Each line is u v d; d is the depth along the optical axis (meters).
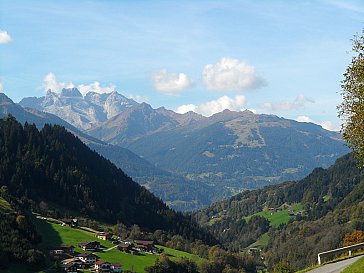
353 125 36.47
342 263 44.06
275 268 85.44
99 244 164.25
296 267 172.38
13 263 121.56
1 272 113.50
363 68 35.66
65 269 130.62
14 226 143.38
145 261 155.62
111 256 155.38
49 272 124.94
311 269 43.38
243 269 168.38
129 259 155.38
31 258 125.12
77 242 165.00
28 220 156.25
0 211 149.88
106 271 137.75
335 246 166.88
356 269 34.16
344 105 37.19
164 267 144.50
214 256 174.00
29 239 143.50
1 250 121.31
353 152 37.34
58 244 157.25
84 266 141.00
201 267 161.12
